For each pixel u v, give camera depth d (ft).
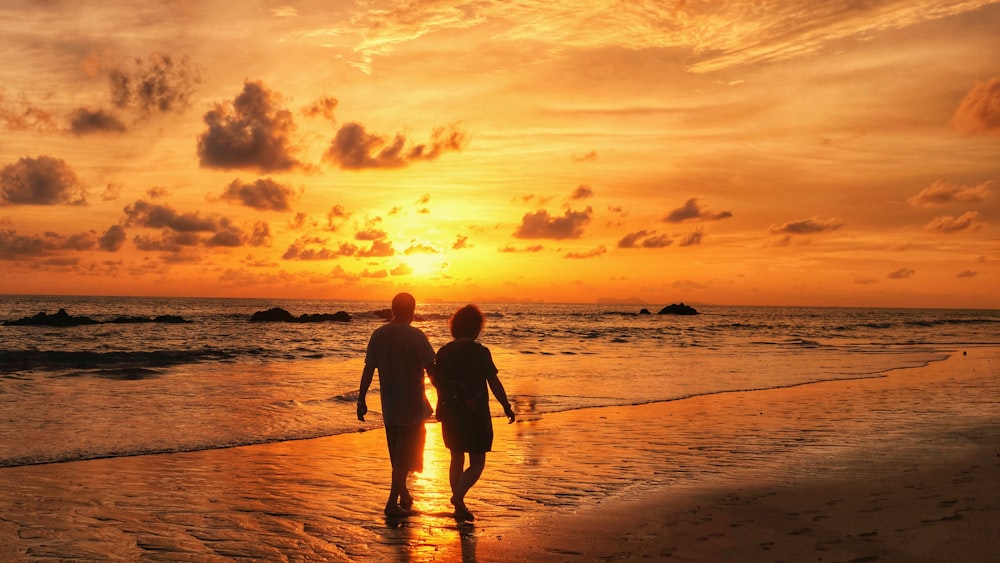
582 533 17.51
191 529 18.22
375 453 29.19
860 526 17.13
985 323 291.38
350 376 57.36
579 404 43.93
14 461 26.16
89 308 343.05
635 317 320.50
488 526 18.40
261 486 23.21
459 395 19.29
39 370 58.95
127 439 30.78
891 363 77.00
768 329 190.19
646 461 27.17
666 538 16.85
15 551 16.30
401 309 20.54
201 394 45.11
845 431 33.73
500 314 359.46
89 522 18.79
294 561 15.74
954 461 25.66
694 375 62.08
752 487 22.26
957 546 15.34
